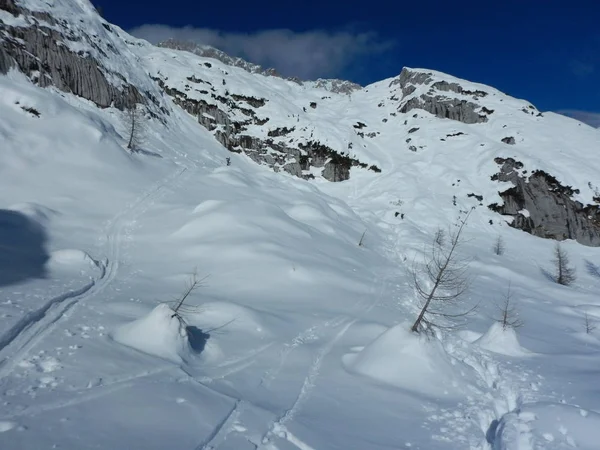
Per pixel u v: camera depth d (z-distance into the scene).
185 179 55.66
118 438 8.48
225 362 15.58
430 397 14.77
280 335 20.08
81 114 54.41
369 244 57.22
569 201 96.88
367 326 23.91
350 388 14.70
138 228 36.94
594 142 113.50
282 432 10.47
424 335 17.81
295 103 141.00
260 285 29.16
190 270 29.59
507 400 15.94
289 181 78.38
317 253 39.78
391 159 118.00
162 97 97.88
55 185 40.66
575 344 30.89
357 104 154.62
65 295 19.25
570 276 67.44
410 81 151.50
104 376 11.45
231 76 134.62
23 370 11.19
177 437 8.98
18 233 29.17
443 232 79.75
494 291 50.00
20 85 51.56
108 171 47.53
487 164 106.06
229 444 9.29
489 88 145.38
